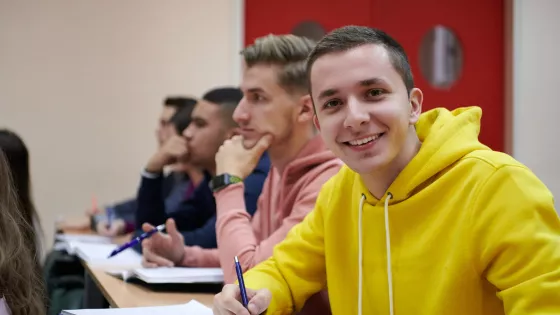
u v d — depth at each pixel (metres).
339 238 1.08
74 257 2.40
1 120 3.73
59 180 3.78
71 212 3.79
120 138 3.82
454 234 0.89
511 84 3.80
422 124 0.99
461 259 0.88
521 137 3.77
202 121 2.26
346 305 1.06
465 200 0.89
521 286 0.82
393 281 0.96
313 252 1.14
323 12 3.87
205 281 1.46
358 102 0.90
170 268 1.62
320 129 0.95
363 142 0.91
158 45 3.83
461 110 1.01
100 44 3.80
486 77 3.88
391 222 0.97
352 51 0.91
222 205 1.45
